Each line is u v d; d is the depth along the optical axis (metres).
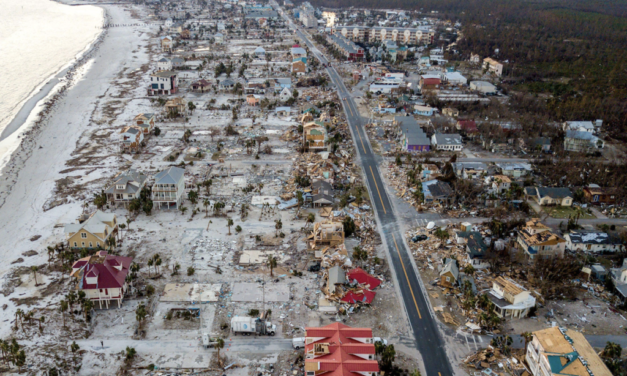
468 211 144.00
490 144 193.12
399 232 132.25
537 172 170.12
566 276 111.06
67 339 91.31
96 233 116.75
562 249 118.75
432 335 94.38
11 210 139.62
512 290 101.00
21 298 101.94
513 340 93.00
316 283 109.62
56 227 130.25
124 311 99.19
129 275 106.50
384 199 151.88
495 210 142.12
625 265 112.06
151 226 131.75
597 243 121.94
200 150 185.12
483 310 100.81
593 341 92.38
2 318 96.00
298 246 124.06
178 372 84.12
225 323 96.19
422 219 139.62
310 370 78.75
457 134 195.75
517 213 142.12
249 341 92.00
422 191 151.75
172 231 129.50
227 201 146.88
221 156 180.50
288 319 98.00
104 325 95.19
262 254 120.00
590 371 76.94
